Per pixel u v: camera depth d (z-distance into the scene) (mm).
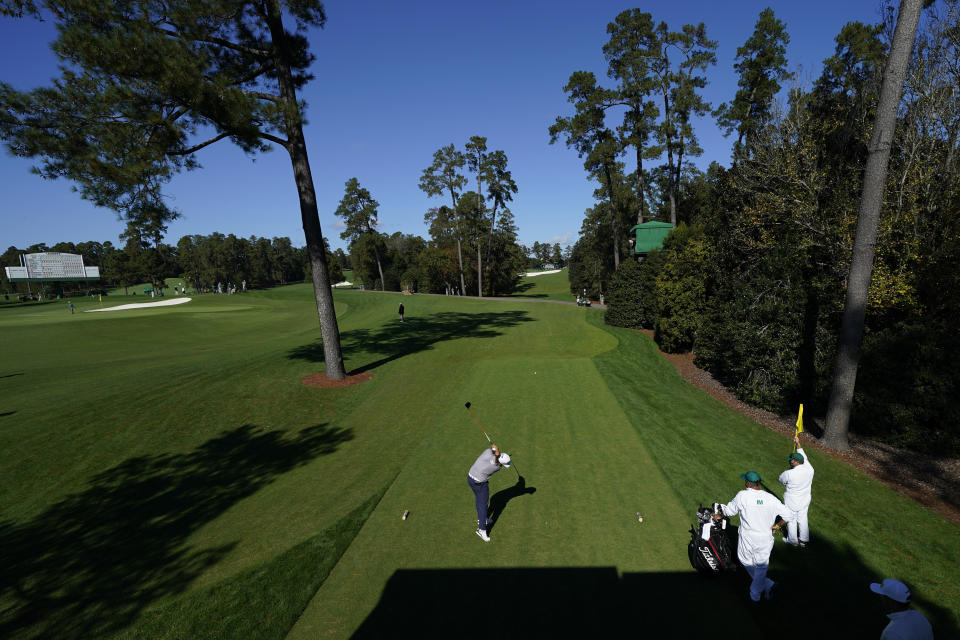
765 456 9133
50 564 6453
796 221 14328
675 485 7883
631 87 32750
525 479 8297
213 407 12719
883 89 8727
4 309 57625
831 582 5504
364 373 16500
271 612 5316
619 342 21469
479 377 15156
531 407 12125
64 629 5207
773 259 13039
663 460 8836
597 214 59844
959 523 6750
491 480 8312
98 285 135375
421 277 75625
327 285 15328
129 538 7047
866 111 15023
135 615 5375
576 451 9383
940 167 12102
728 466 8633
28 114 10258
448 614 5148
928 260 10391
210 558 6441
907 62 8492
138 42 10133
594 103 33375
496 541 6504
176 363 18203
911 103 13477
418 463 9156
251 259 126438
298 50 16500
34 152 10398
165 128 11336
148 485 8742
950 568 5699
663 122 33031
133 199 12086
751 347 12555
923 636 3580
